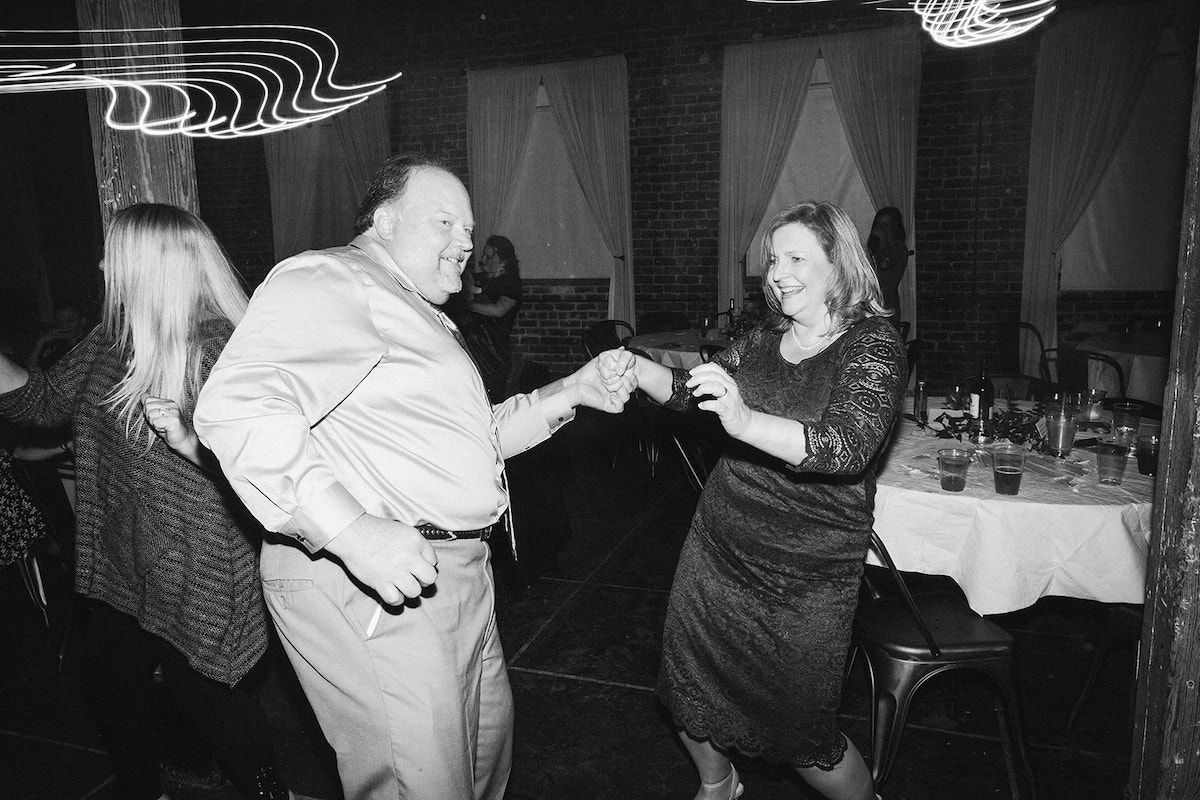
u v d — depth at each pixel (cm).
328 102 792
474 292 459
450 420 146
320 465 125
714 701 179
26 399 185
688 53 680
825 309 169
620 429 573
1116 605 235
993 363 628
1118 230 609
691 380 140
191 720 186
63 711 266
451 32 748
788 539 168
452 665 145
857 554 170
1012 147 614
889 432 157
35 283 878
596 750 239
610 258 735
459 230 153
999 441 272
